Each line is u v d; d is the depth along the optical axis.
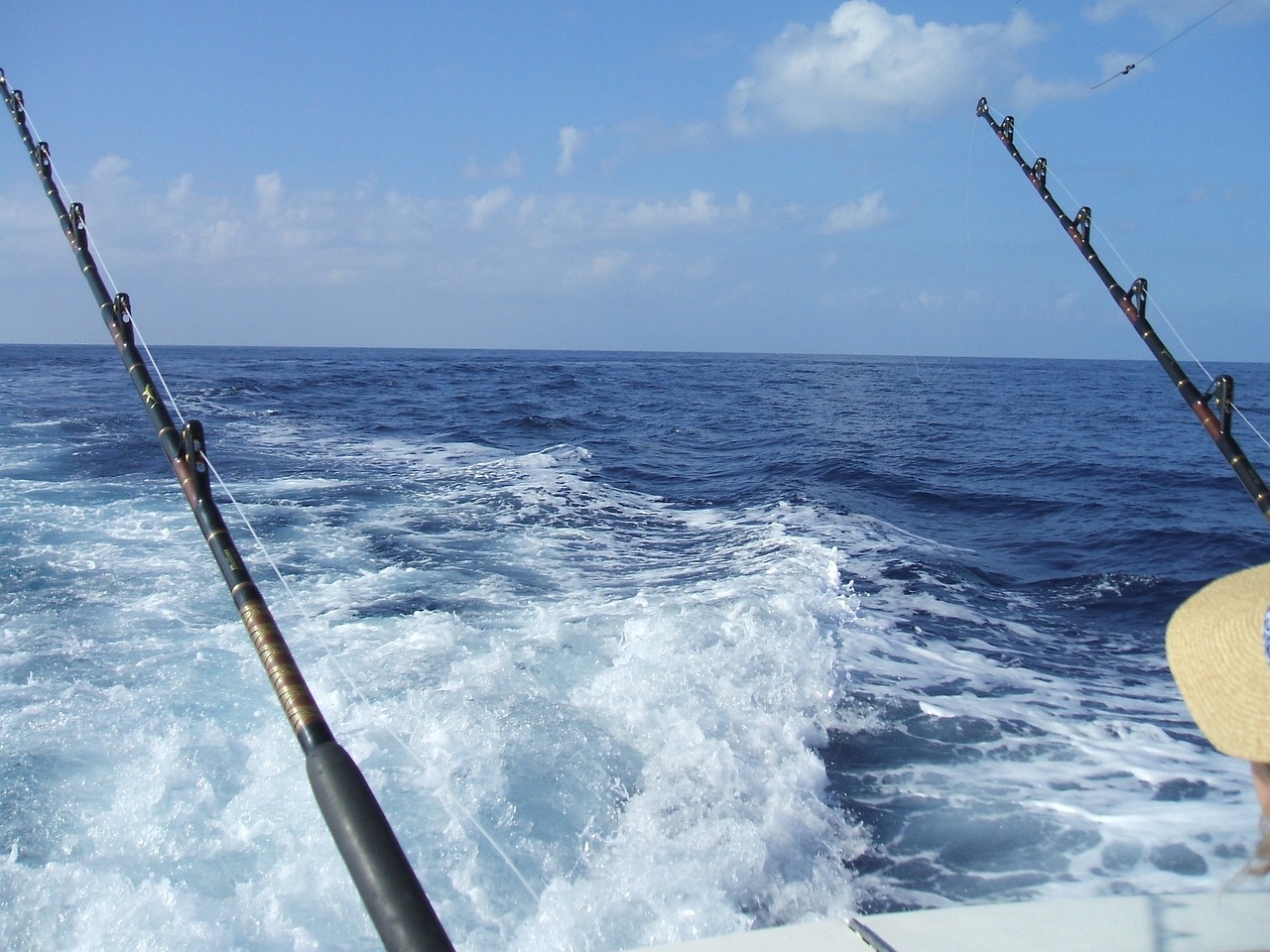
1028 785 4.12
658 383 39.53
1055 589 7.56
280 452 13.28
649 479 12.65
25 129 3.71
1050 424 23.16
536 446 15.48
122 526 8.07
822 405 28.72
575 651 5.21
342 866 3.14
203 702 4.42
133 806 3.46
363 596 6.43
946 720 4.75
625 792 3.79
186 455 1.95
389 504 9.65
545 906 3.12
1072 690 5.29
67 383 24.19
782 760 4.17
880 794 4.04
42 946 2.80
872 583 7.35
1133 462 15.45
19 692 4.50
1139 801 3.98
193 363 47.84
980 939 1.87
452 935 2.99
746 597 6.27
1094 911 1.95
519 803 3.60
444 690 4.52
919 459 15.40
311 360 63.00
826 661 5.26
